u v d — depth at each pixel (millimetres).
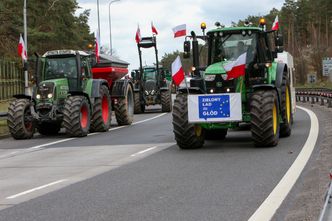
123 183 11078
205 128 16391
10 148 19078
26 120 22156
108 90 24922
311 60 101625
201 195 9625
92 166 13641
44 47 68125
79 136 22016
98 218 8312
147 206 8961
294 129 20469
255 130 15234
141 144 18094
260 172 11609
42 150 17969
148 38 38906
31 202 9664
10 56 60688
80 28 84812
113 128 26047
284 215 8109
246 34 16922
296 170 11672
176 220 8031
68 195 10133
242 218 7996
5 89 59250
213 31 17031
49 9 71000
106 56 27812
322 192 9406
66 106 21609
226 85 15703
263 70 16953
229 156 14195
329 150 14250
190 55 17078
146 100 39531
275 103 15695
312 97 38875
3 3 60188
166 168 12742
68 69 22906
